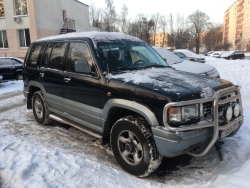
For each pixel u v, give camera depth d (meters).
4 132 4.92
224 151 3.72
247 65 18.20
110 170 3.36
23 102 7.79
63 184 3.00
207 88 2.98
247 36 87.31
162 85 2.96
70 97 4.13
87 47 3.83
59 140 4.47
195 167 3.43
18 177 3.11
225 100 3.02
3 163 3.52
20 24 22.22
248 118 5.10
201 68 7.31
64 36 4.60
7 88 10.72
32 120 5.77
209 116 2.89
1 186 2.97
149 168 2.98
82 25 32.69
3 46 23.34
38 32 22.28
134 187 2.96
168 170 3.38
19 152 3.88
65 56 4.26
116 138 3.37
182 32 65.38
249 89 8.23
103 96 3.43
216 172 3.21
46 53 4.87
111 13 52.25
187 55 15.37
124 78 3.28
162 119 2.74
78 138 4.58
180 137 2.66
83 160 3.65
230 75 12.13
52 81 4.55
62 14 26.56
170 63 7.78
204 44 84.19
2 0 22.19
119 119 3.30
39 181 3.04
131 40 4.48
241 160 3.41
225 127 2.95
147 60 4.25
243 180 2.73
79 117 4.08
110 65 3.63
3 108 7.01
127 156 3.32
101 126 3.63
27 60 5.57
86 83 3.70
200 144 2.90
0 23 22.70
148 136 2.95
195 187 2.95
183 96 2.71
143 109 2.90
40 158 3.65
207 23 66.81
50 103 4.84
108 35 4.23
